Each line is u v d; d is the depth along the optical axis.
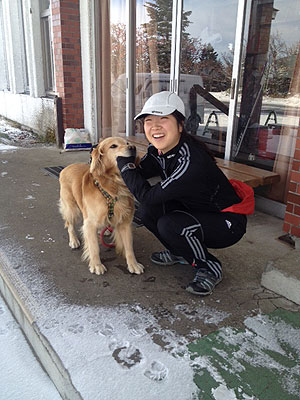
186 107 4.84
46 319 2.06
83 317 2.09
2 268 2.62
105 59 6.08
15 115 9.23
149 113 2.04
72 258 2.79
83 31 6.11
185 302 2.26
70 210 2.93
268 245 3.05
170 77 4.96
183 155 2.13
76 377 1.67
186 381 1.66
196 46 4.49
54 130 7.19
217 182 2.21
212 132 4.49
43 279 2.48
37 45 7.52
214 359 1.80
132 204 2.61
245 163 4.08
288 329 2.03
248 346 1.90
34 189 4.40
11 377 1.86
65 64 6.25
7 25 8.65
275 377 1.70
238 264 2.73
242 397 1.58
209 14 4.20
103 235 3.25
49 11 6.99
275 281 2.35
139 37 5.43
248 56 3.82
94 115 6.48
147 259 2.80
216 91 4.31
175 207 2.43
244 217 2.36
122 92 5.96
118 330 1.99
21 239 3.10
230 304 2.25
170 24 4.80
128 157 2.31
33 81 7.90
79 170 2.90
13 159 5.84
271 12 3.53
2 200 4.01
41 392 1.77
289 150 3.55
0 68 10.19
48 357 1.83
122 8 5.51
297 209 3.08
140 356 1.80
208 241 2.39
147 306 2.21
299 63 3.38
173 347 1.87
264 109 3.77
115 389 1.61
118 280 2.50
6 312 2.44
